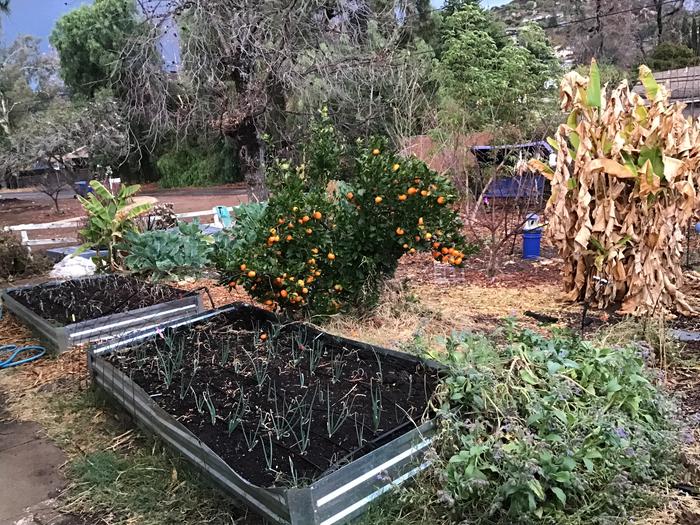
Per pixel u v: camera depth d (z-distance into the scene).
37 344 4.88
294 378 3.37
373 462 2.37
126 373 3.53
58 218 18.80
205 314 4.53
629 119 4.73
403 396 3.04
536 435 2.46
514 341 3.31
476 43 13.39
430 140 9.49
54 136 19.09
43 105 33.12
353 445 2.60
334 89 9.02
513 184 8.96
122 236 6.87
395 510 2.41
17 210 21.78
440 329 4.61
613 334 4.05
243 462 2.52
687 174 4.55
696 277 5.93
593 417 2.58
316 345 3.86
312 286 4.56
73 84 27.47
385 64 9.51
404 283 5.30
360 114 9.80
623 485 2.31
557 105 10.58
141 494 2.66
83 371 4.23
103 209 6.76
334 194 4.84
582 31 25.84
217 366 3.60
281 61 8.58
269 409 2.99
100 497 2.69
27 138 20.00
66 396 3.85
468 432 2.61
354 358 3.63
